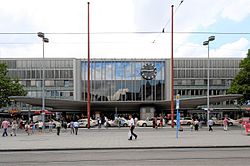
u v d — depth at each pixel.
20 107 90.19
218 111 94.06
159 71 93.62
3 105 69.38
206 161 13.66
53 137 30.61
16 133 38.88
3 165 13.26
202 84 97.19
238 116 92.62
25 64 96.38
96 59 93.12
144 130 42.88
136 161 13.90
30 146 21.34
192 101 67.38
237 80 59.47
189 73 96.81
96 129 46.91
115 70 92.88
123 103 72.62
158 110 83.75
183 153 16.86
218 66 98.31
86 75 94.31
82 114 85.19
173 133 35.44
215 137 28.20
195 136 29.84
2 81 67.75
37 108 89.62
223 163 13.04
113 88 92.56
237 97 61.47
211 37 50.19
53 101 67.31
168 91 93.44
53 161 14.34
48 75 95.81
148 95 92.50
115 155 16.30
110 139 26.81
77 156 16.09
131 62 92.94
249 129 31.95
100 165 12.88
